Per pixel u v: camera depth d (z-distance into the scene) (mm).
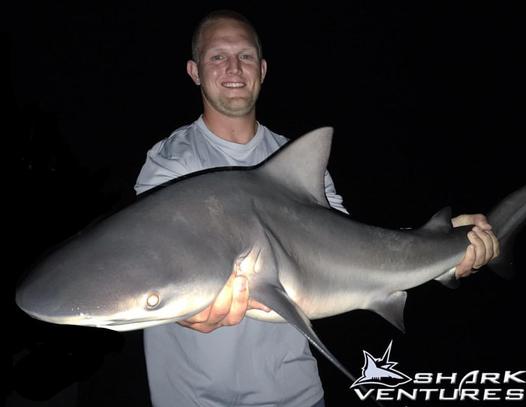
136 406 5441
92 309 1735
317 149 2830
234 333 2752
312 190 2877
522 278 8539
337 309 2914
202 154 2881
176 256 1957
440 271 3395
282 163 2738
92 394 5543
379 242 3088
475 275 8766
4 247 6250
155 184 2721
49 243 6652
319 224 2801
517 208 3918
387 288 3107
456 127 19109
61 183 8352
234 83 2895
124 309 1784
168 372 2803
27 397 4613
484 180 14766
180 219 2100
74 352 5625
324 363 6266
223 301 2168
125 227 1994
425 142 17812
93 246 1904
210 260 2049
